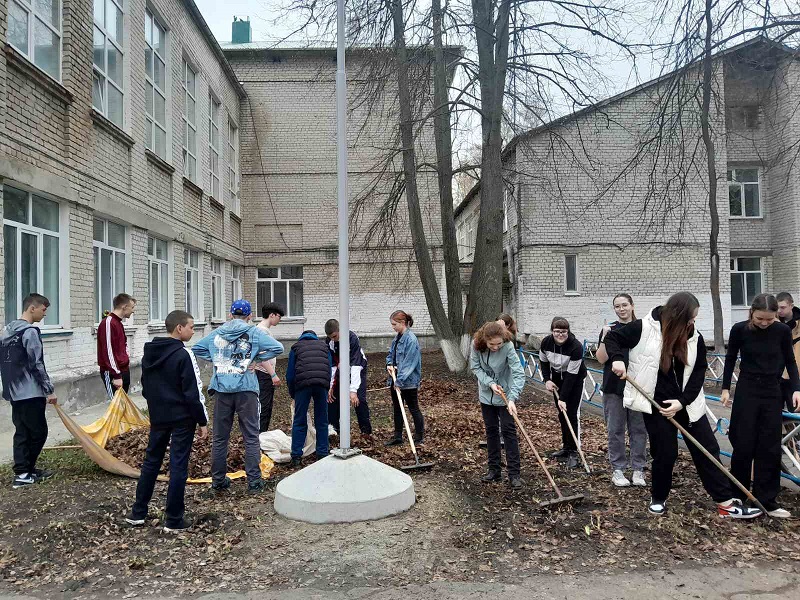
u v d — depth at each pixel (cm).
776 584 367
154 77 1366
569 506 501
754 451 491
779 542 431
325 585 372
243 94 2120
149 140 1328
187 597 360
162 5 1386
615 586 365
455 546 426
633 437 575
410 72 1259
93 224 1035
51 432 800
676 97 1223
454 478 595
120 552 423
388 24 1194
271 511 499
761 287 2083
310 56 2144
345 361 514
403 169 1503
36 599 360
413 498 509
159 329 1308
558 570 388
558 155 1842
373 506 474
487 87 1307
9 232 805
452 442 758
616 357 486
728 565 394
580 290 1975
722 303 1978
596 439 788
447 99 1390
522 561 402
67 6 934
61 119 916
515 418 543
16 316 816
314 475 493
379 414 991
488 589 363
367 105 1367
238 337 564
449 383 1311
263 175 2158
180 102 1499
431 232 2027
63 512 500
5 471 610
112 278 1123
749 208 2091
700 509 498
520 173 1479
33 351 565
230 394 559
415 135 1406
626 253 1975
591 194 1959
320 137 2162
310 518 468
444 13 1176
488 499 529
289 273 2180
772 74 1373
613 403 573
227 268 1961
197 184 1672
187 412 463
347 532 451
